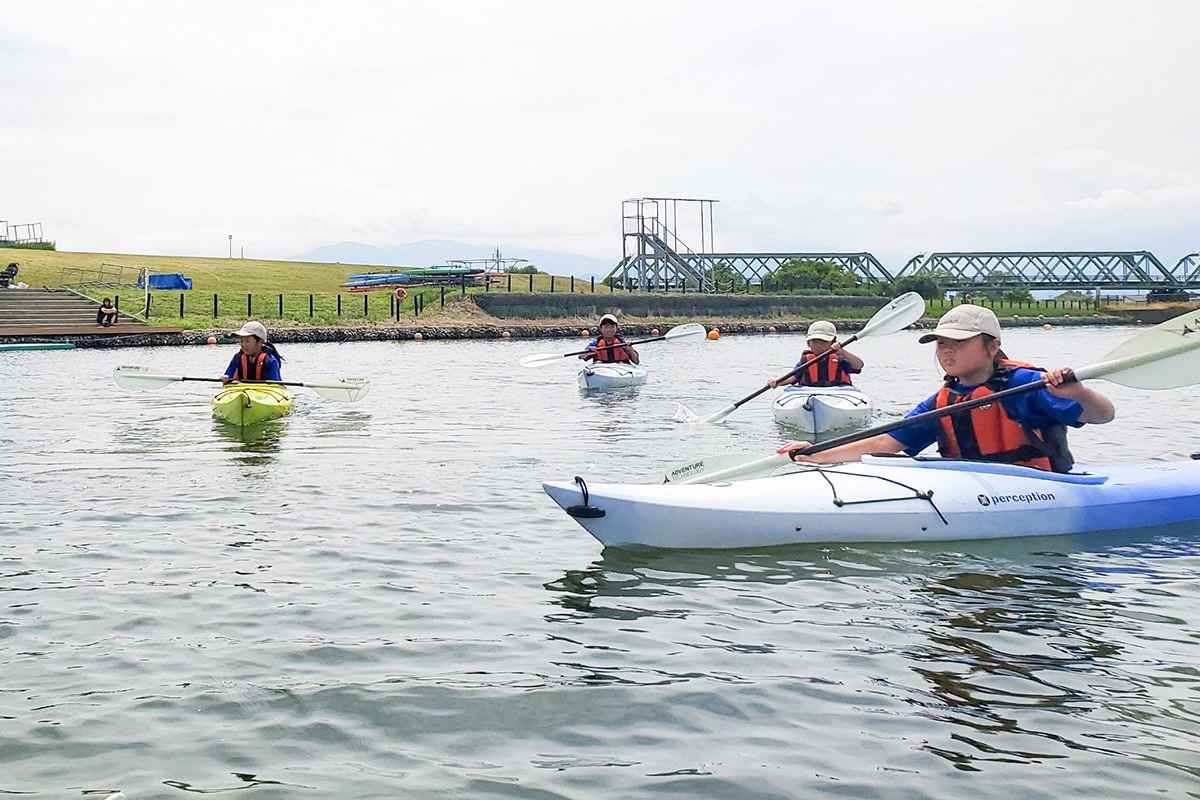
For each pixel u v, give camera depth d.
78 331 36.94
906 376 24.16
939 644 5.27
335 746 4.19
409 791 3.82
